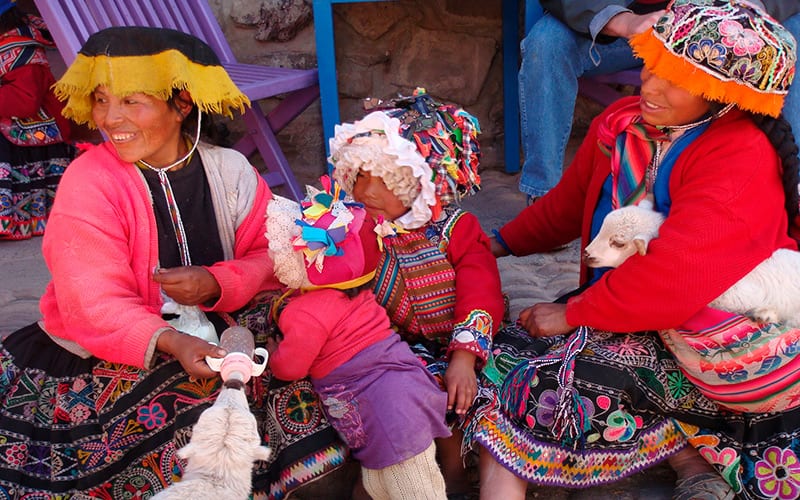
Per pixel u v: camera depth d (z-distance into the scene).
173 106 2.09
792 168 2.05
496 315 2.29
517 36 4.16
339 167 2.27
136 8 3.56
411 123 2.27
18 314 3.15
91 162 2.10
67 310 2.01
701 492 2.11
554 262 3.47
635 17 3.15
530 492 2.26
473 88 4.32
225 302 2.15
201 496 1.53
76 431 2.06
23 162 3.90
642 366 2.12
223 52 4.00
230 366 1.85
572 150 4.41
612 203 2.29
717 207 2.00
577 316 2.20
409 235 2.33
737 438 2.14
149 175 2.14
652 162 2.18
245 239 2.29
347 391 2.05
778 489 2.09
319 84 3.81
